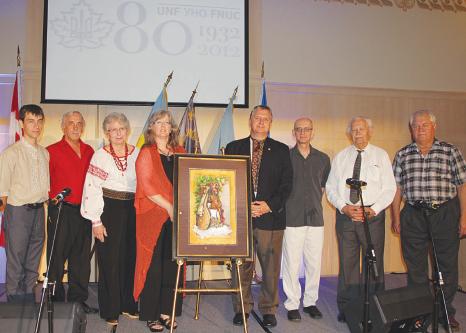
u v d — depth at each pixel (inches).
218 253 103.3
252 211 119.6
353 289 130.7
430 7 210.2
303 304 140.7
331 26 201.0
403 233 134.5
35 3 178.7
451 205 129.4
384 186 130.0
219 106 185.6
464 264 198.7
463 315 139.5
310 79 198.2
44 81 174.6
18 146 129.7
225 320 132.3
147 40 182.1
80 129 137.9
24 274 131.9
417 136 130.5
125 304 129.0
